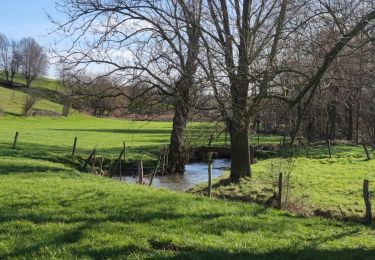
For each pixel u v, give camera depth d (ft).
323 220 46.75
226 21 64.13
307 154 124.57
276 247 34.06
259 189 75.51
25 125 262.26
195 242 33.45
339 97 68.23
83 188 56.13
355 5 40.81
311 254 32.76
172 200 50.37
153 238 34.01
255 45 61.46
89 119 347.97
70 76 69.26
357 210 61.77
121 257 29.07
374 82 56.24
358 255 33.30
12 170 72.18
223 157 143.74
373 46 45.50
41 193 51.26
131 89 71.10
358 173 94.53
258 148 143.95
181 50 63.82
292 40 53.01
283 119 65.92
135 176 106.63
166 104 71.61
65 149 131.85
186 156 112.37
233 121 66.64
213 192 76.13
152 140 187.32
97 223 37.60
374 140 163.73
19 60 483.10
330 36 45.21
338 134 209.26
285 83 55.57
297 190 77.15
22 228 35.14
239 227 39.93
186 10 61.77
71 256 28.73
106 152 130.31
